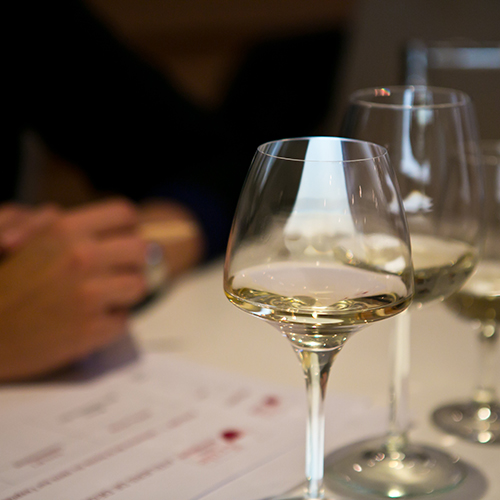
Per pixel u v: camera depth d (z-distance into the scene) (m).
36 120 1.41
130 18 3.72
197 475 0.50
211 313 0.86
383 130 0.52
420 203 0.52
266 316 0.41
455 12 1.94
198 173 1.38
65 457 0.53
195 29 3.76
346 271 0.44
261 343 0.77
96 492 0.48
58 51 1.38
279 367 0.71
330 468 0.52
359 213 0.43
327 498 0.48
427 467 0.52
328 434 0.58
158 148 1.43
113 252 0.72
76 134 1.43
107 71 1.40
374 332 0.83
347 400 0.63
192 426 0.58
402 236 0.43
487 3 1.90
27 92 1.39
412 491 0.48
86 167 1.46
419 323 0.85
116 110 1.40
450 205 0.52
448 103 0.56
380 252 0.44
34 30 1.36
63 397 0.64
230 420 0.59
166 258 1.00
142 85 1.42
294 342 0.44
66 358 0.67
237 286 0.43
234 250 0.44
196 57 3.76
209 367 0.70
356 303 0.42
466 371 0.71
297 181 0.44
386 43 2.01
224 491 0.48
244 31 3.72
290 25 3.69
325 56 2.33
